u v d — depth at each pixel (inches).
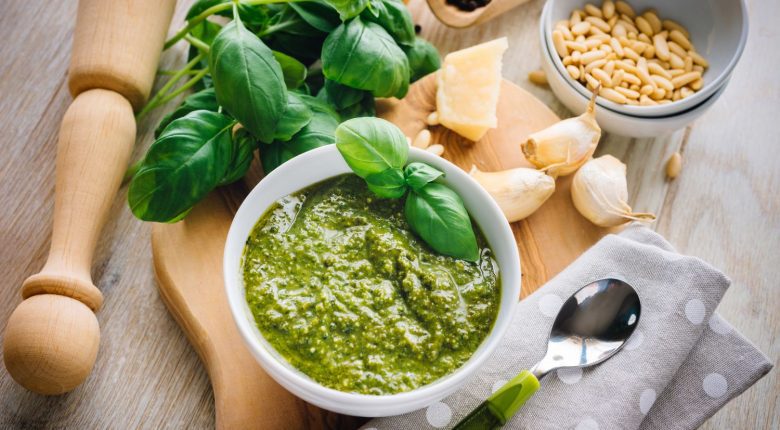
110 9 19.3
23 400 18.7
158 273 19.0
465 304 17.0
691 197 21.5
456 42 22.8
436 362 16.6
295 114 18.4
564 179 20.4
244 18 20.0
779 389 19.9
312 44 20.3
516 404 17.1
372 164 17.0
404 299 17.0
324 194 17.8
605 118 20.8
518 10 23.2
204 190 17.9
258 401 18.1
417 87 20.9
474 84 20.4
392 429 17.6
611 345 18.2
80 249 18.3
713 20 21.6
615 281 18.7
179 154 17.7
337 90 19.5
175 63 21.9
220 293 18.8
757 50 23.0
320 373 16.4
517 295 16.6
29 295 17.9
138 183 17.6
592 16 22.0
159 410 18.9
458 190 17.7
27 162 20.7
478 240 17.6
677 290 18.5
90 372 18.9
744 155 21.9
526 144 20.1
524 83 22.5
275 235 17.3
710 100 20.6
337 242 17.4
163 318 19.5
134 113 20.2
